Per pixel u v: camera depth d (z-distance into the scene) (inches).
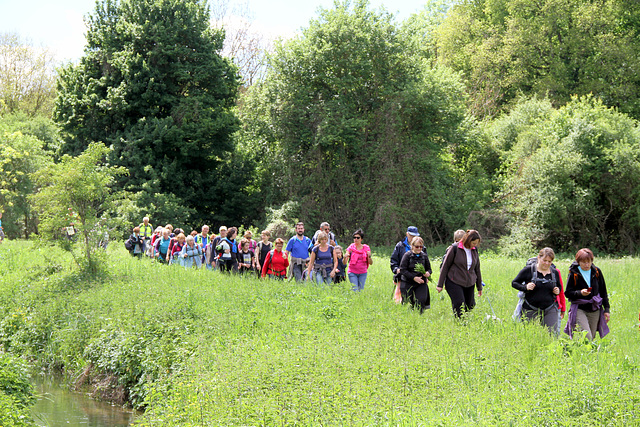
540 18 1929.1
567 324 391.2
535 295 402.3
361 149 1631.4
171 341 399.5
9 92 2102.6
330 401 258.1
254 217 1755.7
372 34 1606.8
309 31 1640.0
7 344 535.2
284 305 482.6
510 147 1697.8
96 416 362.3
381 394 264.7
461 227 1541.6
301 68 1626.5
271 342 367.2
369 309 454.6
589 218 1437.0
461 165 1744.6
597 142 1467.8
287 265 645.9
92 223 707.4
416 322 408.8
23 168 1488.7
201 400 283.6
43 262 794.2
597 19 1862.7
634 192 1409.9
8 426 279.7
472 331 375.9
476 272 449.1
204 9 1668.3
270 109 1642.5
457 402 259.1
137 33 1572.3
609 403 236.8
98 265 707.4
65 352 471.8
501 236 1464.1
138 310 477.4
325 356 314.0
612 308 546.9
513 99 1939.0
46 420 350.9
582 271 391.2
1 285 680.4
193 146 1572.3
